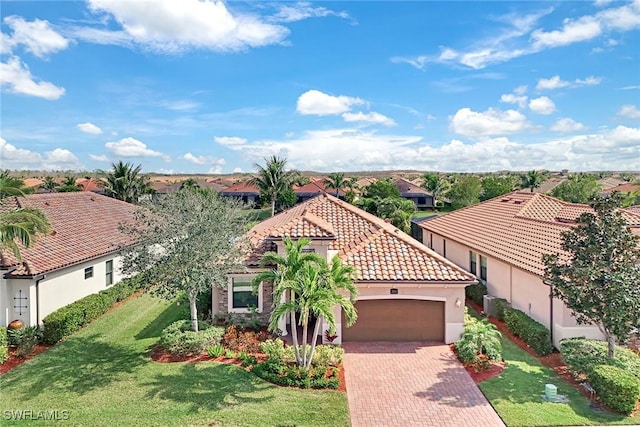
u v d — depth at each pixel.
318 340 20.25
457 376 16.45
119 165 67.00
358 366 17.41
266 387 15.34
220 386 15.36
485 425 13.14
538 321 20.39
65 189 80.50
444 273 19.91
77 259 23.33
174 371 16.56
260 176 72.81
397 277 19.52
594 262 15.88
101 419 13.30
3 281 19.48
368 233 24.66
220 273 18.27
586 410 13.83
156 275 17.45
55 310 21.58
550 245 22.48
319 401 14.41
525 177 88.19
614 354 16.00
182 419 13.27
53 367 17.16
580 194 56.22
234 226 19.66
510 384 15.67
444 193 97.12
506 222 30.86
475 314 24.50
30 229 19.38
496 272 25.31
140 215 19.16
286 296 20.70
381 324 20.11
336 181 98.19
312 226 21.36
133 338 20.42
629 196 48.59
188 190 20.50
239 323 21.11
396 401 14.59
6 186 21.41
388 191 76.69
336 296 15.43
